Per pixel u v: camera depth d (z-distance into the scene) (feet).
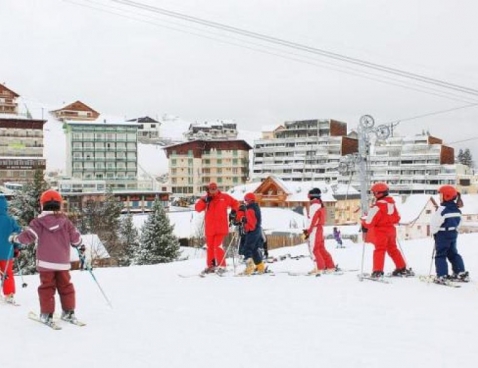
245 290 27.76
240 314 22.25
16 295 27.68
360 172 84.74
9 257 25.53
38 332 19.98
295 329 19.72
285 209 189.16
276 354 16.79
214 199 34.27
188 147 359.25
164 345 17.95
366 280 29.91
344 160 86.79
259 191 226.58
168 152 362.53
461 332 19.11
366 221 30.17
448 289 27.12
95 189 278.26
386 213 29.96
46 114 600.80
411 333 19.02
